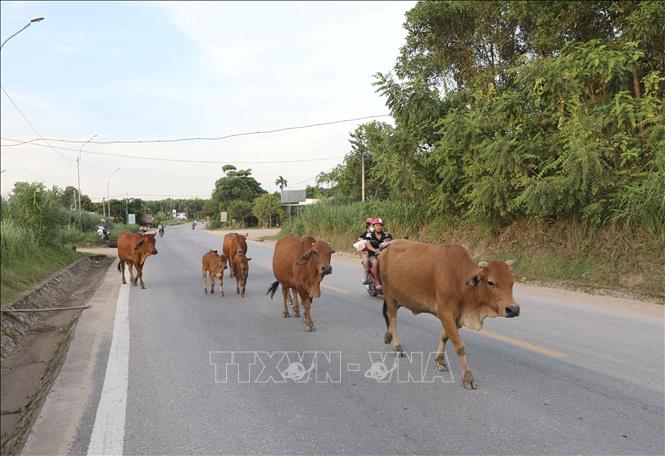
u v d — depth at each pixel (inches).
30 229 627.8
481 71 693.3
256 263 729.6
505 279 185.3
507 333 280.5
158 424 169.3
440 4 690.8
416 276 215.3
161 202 6220.5
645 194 414.9
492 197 536.1
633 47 462.3
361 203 1006.4
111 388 204.2
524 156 492.4
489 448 147.4
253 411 178.7
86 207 2920.8
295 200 2261.3
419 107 640.4
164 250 1077.1
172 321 334.0
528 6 583.8
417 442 152.5
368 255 406.9
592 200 459.2
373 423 166.9
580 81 466.0
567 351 242.7
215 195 3683.6
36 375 253.1
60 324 364.5
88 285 576.7
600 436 153.1
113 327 318.0
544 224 536.1
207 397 192.9
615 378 203.3
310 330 297.7
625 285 414.3
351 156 1489.9
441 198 639.1
